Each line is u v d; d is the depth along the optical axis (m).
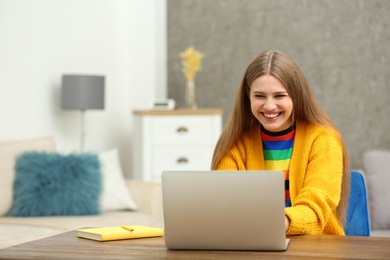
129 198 5.25
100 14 6.72
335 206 2.53
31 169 4.82
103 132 6.75
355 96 6.80
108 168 5.33
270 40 6.96
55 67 6.03
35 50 5.76
